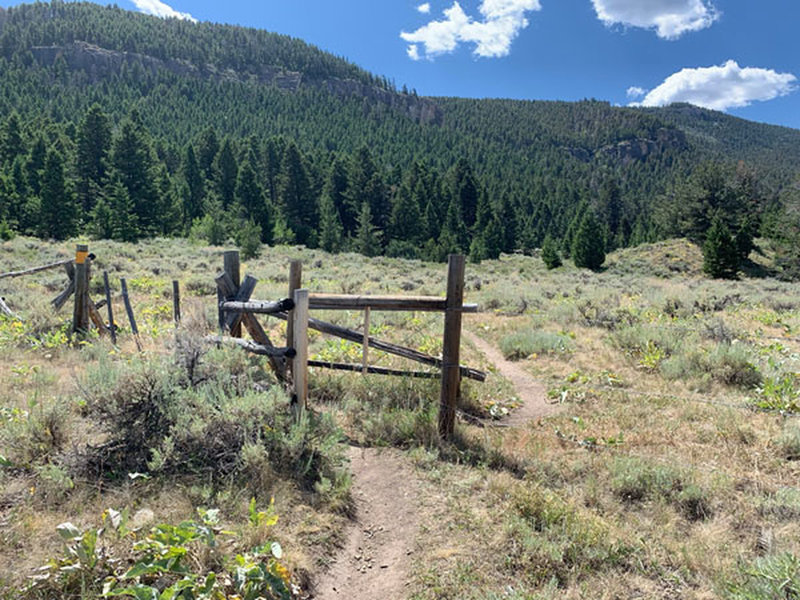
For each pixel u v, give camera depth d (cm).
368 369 618
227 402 448
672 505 407
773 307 1741
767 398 648
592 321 1242
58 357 751
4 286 1388
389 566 338
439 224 9138
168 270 2278
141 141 6850
